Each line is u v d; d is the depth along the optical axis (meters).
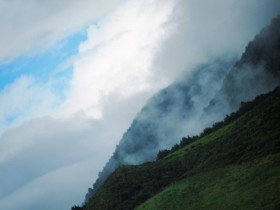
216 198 94.00
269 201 75.12
